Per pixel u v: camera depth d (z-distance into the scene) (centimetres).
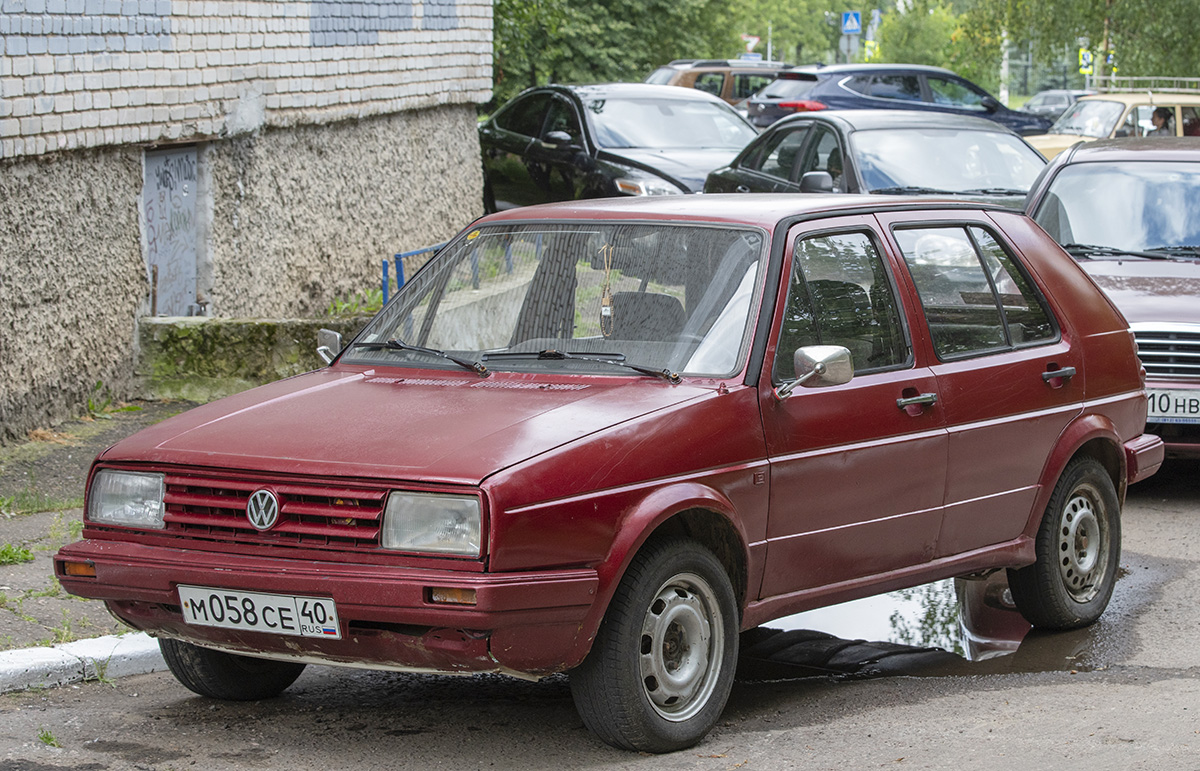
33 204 1014
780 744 531
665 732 513
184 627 511
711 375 556
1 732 535
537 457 482
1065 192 1135
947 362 642
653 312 584
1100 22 3694
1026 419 671
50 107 1017
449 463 478
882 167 1395
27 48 987
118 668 625
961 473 639
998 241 702
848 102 2934
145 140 1147
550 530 475
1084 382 713
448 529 468
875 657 673
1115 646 687
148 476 516
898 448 605
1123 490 750
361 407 545
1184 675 635
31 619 656
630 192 1684
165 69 1170
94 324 1100
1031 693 605
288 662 595
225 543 498
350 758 515
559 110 1889
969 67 5022
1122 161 1144
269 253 1392
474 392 557
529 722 561
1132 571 823
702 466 525
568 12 3569
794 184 1483
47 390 1041
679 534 537
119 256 1128
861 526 595
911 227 657
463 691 612
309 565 479
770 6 7812
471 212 1881
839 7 8750
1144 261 1052
